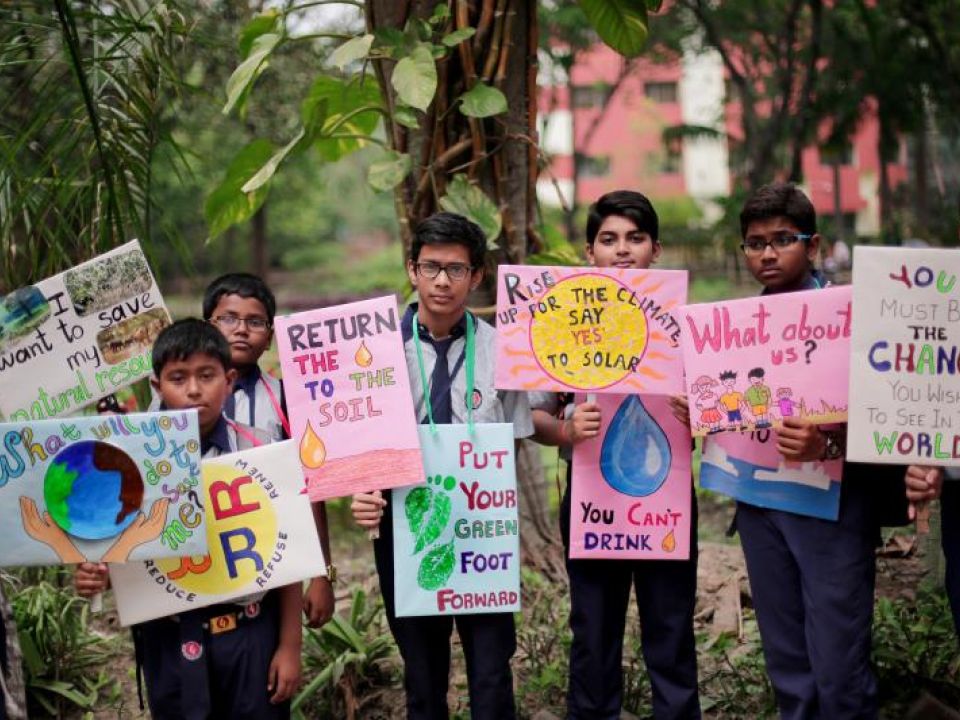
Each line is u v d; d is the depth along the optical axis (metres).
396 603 3.37
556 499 7.51
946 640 4.25
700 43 12.91
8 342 3.43
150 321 3.54
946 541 3.52
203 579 3.13
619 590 3.70
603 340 3.45
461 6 4.45
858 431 3.16
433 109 4.62
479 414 3.47
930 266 3.13
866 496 3.41
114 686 4.46
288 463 3.19
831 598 3.38
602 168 24.56
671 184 26.78
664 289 3.44
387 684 4.35
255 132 9.09
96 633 4.85
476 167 4.72
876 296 3.14
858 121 11.08
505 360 3.44
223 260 24.92
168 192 15.16
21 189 4.37
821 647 3.38
